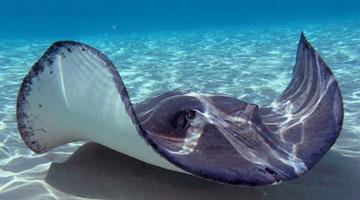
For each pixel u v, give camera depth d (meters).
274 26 24.28
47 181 2.80
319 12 43.81
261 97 5.69
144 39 19.28
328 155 3.28
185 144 2.44
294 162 2.38
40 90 2.41
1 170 3.14
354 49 9.98
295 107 3.16
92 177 2.78
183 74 8.01
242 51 11.52
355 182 2.76
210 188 2.60
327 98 2.91
